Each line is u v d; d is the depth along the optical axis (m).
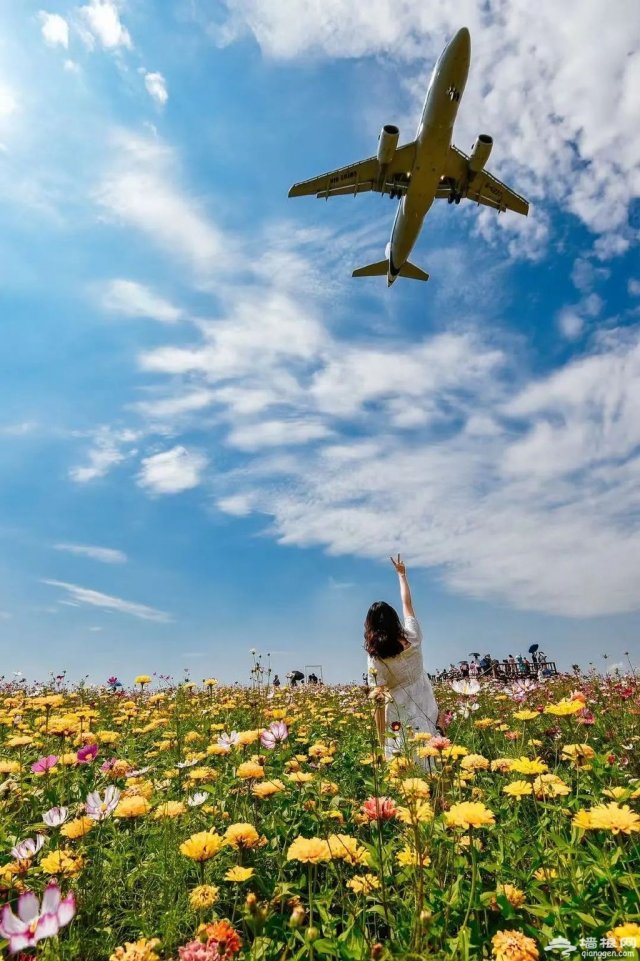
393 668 3.81
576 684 8.01
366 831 2.43
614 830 1.65
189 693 7.04
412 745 2.60
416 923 1.45
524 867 2.03
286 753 3.68
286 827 2.43
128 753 4.14
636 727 4.36
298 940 1.67
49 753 3.54
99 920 1.85
